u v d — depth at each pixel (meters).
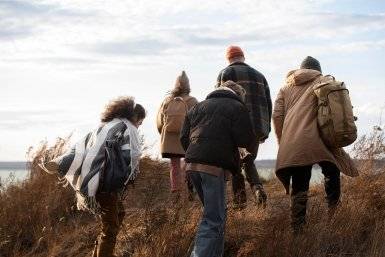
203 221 6.26
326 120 6.76
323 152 6.76
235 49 7.82
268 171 10.58
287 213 6.76
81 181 6.62
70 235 7.95
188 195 8.11
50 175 9.04
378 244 6.51
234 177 7.69
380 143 8.11
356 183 7.82
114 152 6.67
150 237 7.09
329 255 6.51
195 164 6.29
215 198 6.23
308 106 6.91
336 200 6.98
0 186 9.02
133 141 6.75
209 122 6.33
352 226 6.84
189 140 6.55
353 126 6.73
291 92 7.11
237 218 7.03
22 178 9.28
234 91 6.62
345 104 6.77
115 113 6.89
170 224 7.04
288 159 6.81
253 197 8.00
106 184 6.61
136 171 6.79
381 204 7.42
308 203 7.71
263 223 6.82
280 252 6.43
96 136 6.75
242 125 6.27
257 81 7.70
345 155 7.07
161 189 8.02
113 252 6.95
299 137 6.81
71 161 6.68
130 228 7.56
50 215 8.59
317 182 8.81
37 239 7.98
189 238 6.86
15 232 8.20
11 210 8.43
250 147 6.31
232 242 6.85
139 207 8.26
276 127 7.16
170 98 8.47
